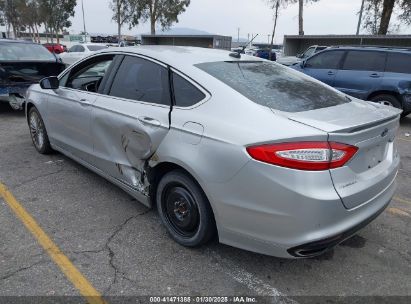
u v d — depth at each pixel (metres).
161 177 3.39
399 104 8.75
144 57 3.59
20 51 8.23
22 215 3.73
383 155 3.06
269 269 3.01
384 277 2.97
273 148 2.45
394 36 21.58
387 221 3.87
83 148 4.30
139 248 3.23
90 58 4.29
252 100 2.83
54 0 45.47
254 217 2.59
